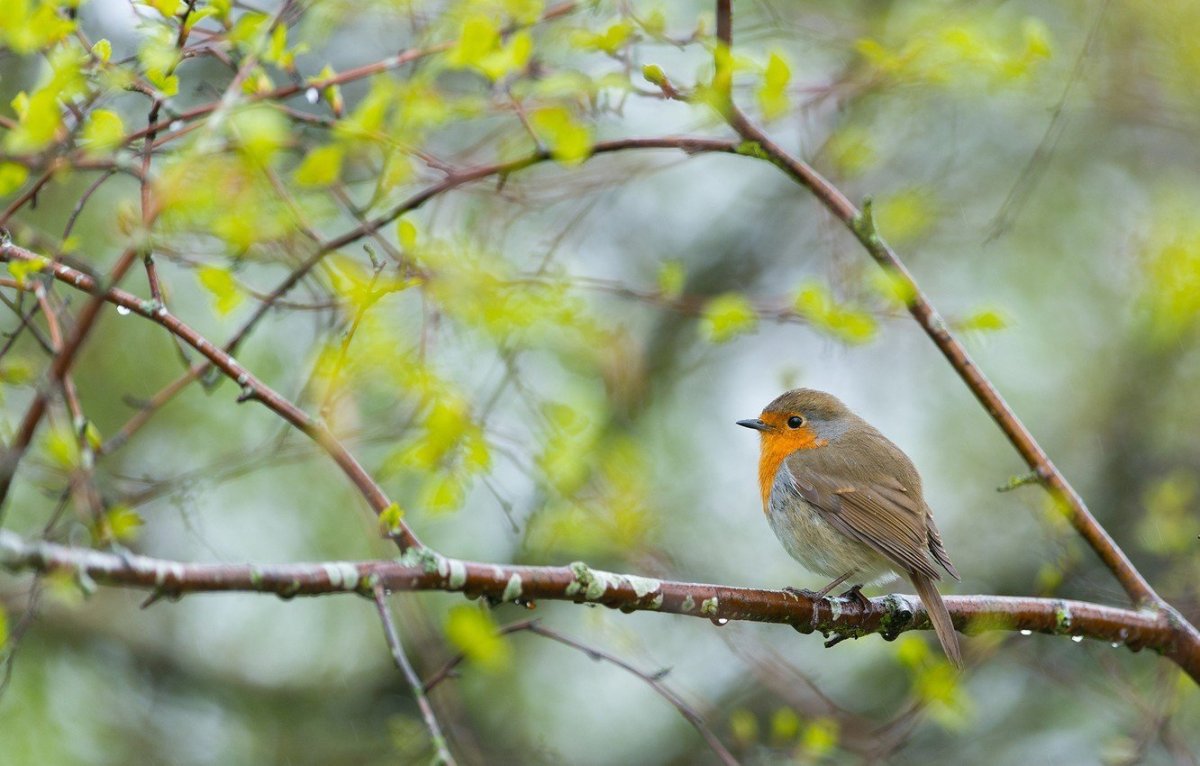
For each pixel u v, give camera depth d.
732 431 16.53
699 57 12.79
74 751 13.62
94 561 5.53
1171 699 11.45
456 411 8.41
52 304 8.31
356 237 8.07
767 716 15.18
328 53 13.32
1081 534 9.26
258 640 15.59
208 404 13.89
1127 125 16.33
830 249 11.64
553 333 9.56
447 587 6.80
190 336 7.10
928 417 17.05
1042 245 16.97
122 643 15.01
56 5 6.81
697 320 16.72
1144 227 13.16
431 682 6.77
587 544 10.62
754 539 15.95
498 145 10.41
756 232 17.86
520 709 15.16
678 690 14.66
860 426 11.24
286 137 7.60
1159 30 13.77
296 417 7.03
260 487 14.12
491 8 8.08
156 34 7.21
